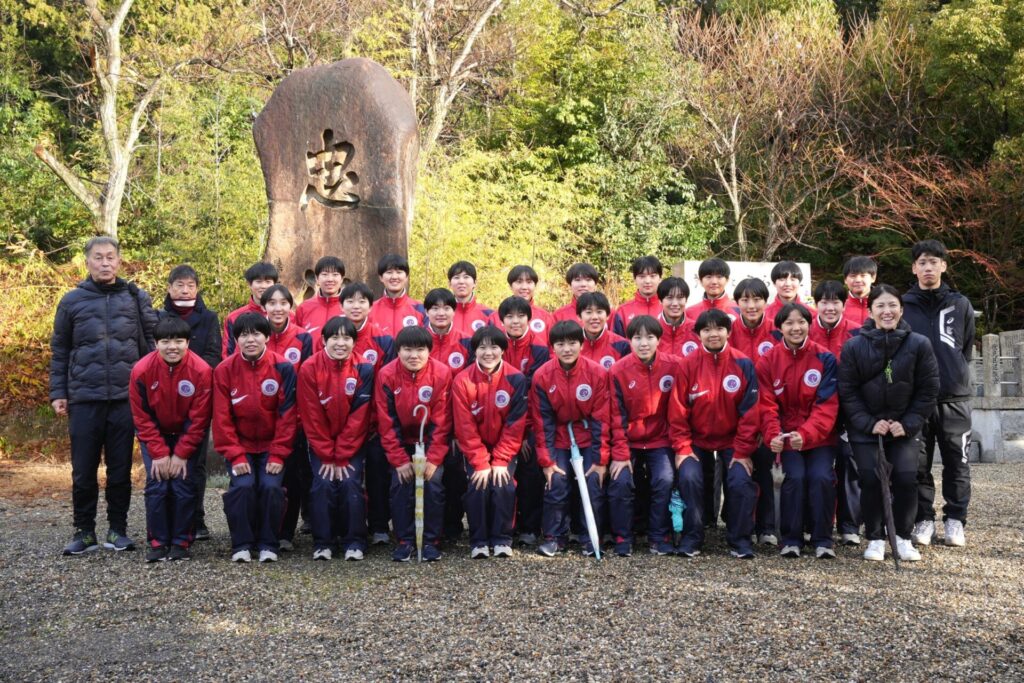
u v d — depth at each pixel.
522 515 5.38
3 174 16.28
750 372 5.09
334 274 6.16
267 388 5.06
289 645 3.68
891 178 13.71
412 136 7.32
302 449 5.55
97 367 5.29
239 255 11.86
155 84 14.42
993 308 14.11
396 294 6.10
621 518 5.09
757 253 15.62
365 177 7.20
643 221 14.88
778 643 3.58
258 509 5.14
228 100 16.25
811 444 5.05
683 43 16.47
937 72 13.84
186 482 5.12
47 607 4.25
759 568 4.73
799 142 15.27
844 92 15.29
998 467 8.45
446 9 15.19
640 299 6.26
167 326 5.00
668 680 3.25
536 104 16.31
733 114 15.42
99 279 5.33
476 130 16.89
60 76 19.39
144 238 15.79
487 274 11.37
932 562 4.82
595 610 4.04
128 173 15.90
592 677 3.29
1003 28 13.13
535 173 15.00
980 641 3.57
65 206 16.22
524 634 3.75
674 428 5.18
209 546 5.48
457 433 5.07
